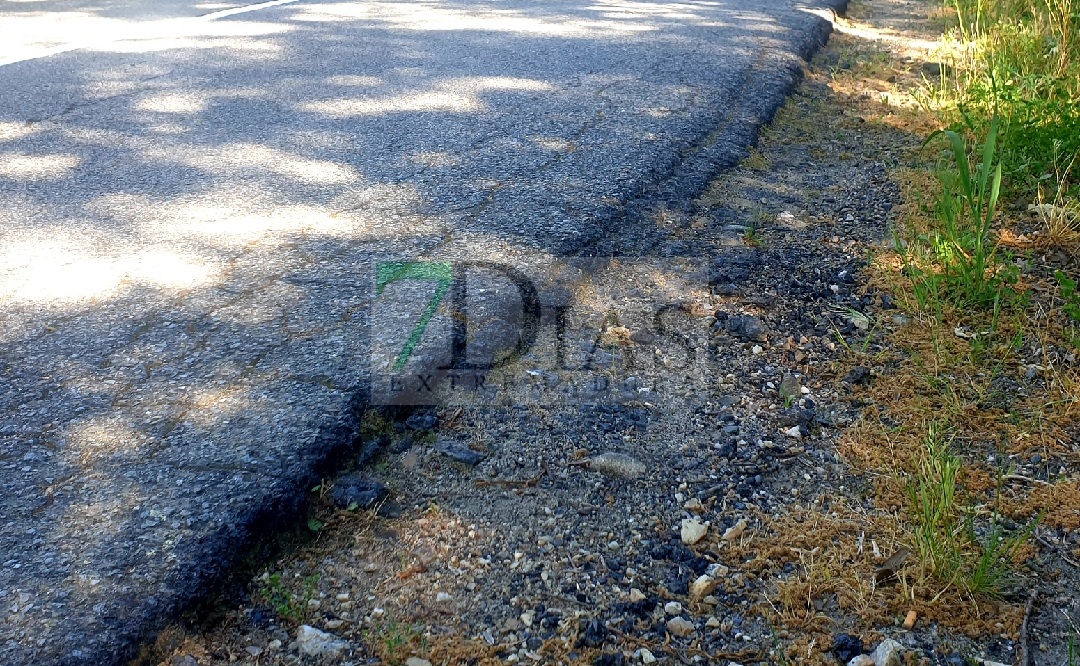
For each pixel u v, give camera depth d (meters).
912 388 2.60
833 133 4.53
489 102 4.66
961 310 2.92
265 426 2.23
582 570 2.00
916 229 3.46
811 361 2.72
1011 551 2.05
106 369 2.44
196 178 3.68
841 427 2.46
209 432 2.21
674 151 4.05
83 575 1.82
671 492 2.22
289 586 1.91
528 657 1.79
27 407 2.29
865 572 2.00
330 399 2.34
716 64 5.38
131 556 1.87
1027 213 3.52
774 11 6.98
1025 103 4.05
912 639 1.86
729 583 1.98
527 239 3.20
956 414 2.49
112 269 2.95
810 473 2.30
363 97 4.74
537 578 1.97
